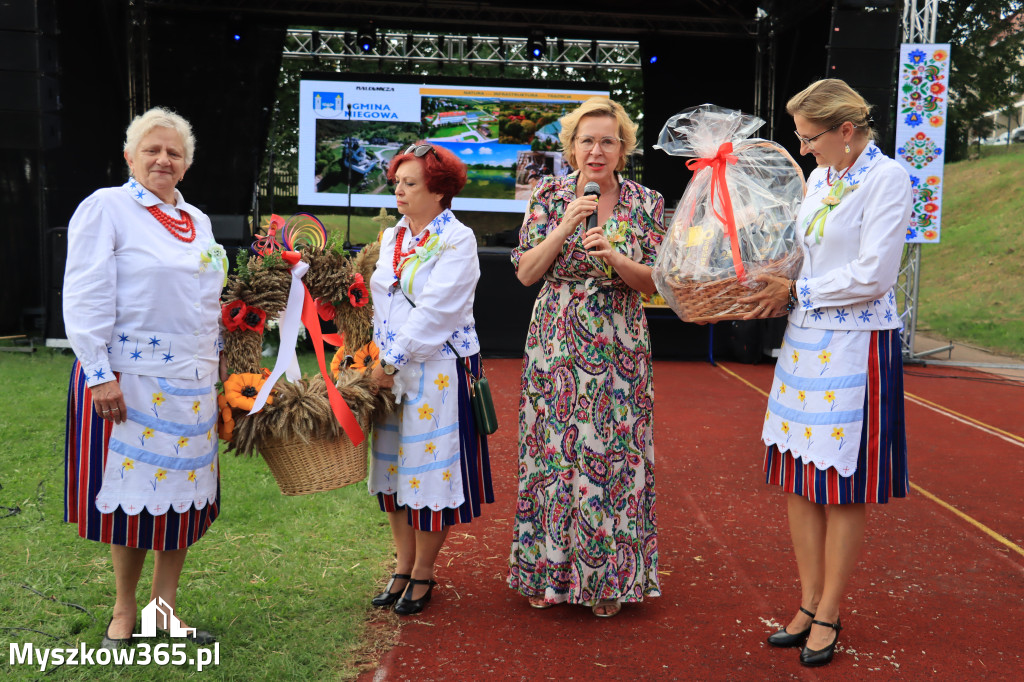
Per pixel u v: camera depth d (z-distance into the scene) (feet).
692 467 15.39
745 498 13.56
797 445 8.11
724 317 8.34
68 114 26.25
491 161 33.19
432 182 8.65
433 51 35.70
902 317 29.27
